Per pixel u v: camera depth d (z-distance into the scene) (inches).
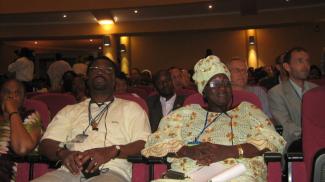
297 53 134.6
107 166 103.9
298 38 510.6
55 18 473.7
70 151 104.7
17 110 110.5
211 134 96.0
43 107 128.0
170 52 551.8
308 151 94.0
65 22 496.1
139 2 406.0
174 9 440.8
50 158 107.9
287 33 515.2
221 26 473.7
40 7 414.6
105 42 492.7
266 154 89.3
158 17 483.2
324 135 93.8
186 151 92.7
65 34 497.4
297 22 459.2
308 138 94.7
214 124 97.5
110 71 115.6
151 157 98.1
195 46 545.0
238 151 89.4
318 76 308.7
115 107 114.5
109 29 491.2
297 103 135.0
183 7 430.9
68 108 117.2
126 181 103.7
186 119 100.5
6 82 115.5
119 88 200.8
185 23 481.1
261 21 464.8
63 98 167.5
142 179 98.2
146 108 129.6
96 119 112.7
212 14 474.6
